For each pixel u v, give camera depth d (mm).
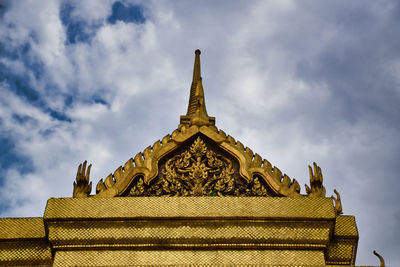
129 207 17422
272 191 18297
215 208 17375
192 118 19484
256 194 18312
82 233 17141
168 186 18500
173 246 17016
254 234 17094
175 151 19016
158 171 18672
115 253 17031
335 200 18375
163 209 17359
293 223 17281
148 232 17078
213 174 18688
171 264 16781
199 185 18500
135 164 18672
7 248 17688
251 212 17297
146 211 17312
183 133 19172
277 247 17078
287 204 17516
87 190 18000
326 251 17328
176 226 17172
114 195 18062
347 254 17703
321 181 18031
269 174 18422
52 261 17297
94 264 16844
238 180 18547
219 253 17000
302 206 17484
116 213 17297
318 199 17625
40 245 17719
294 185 18203
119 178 18344
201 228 17141
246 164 18625
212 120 19875
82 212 17344
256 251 17062
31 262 17609
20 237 17688
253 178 18500
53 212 17344
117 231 17141
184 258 16922
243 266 16250
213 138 19062
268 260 16922
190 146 19094
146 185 18453
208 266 16234
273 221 17266
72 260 16953
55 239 17125
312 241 17156
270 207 17453
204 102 19875
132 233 17094
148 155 18797
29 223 17906
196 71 22125
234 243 17031
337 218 18031
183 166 18797
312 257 17031
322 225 17312
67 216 17266
